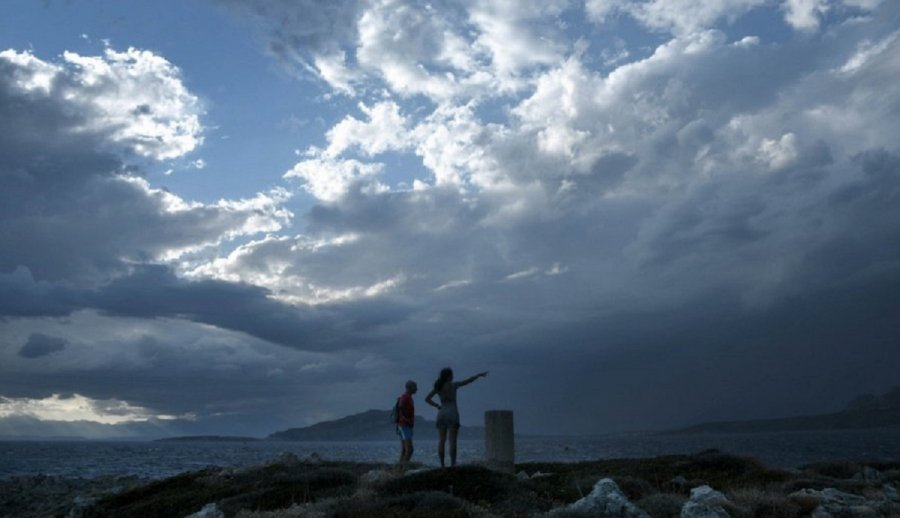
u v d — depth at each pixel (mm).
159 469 91125
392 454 148250
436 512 15109
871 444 154625
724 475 21391
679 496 16969
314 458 27906
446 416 21406
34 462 117000
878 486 21266
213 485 22953
